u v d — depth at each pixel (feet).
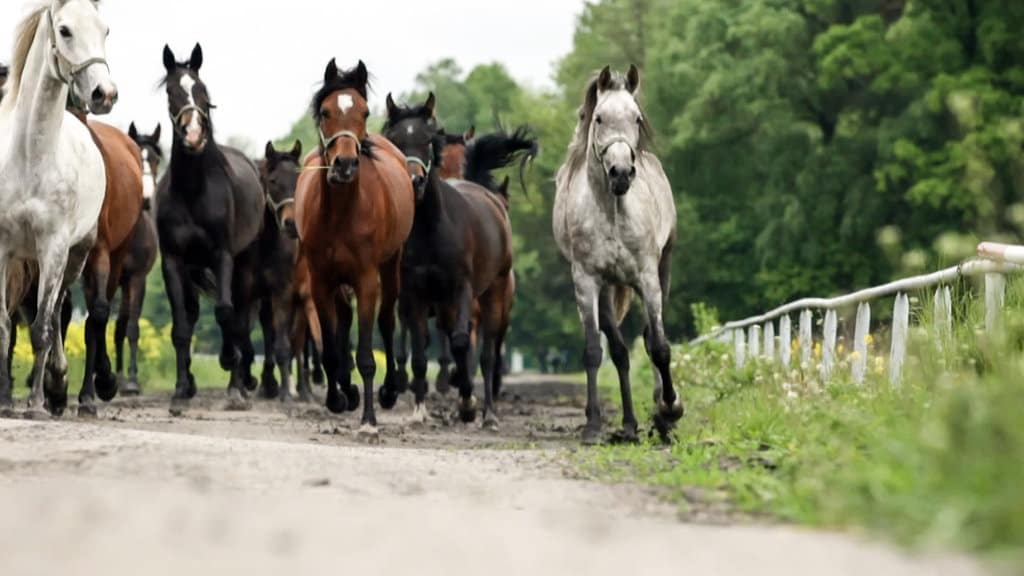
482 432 59.57
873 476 25.26
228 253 65.57
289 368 77.46
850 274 169.48
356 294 53.31
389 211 54.75
